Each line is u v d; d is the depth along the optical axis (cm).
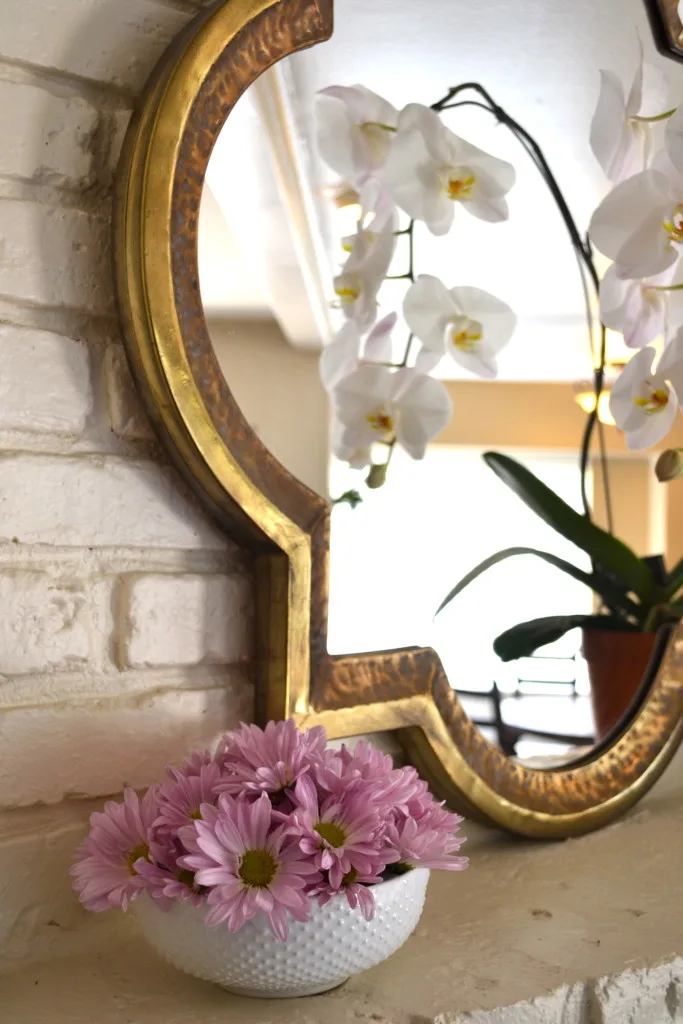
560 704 78
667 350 82
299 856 45
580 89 90
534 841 77
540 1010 50
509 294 97
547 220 98
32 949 55
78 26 56
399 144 84
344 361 81
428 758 70
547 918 61
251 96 64
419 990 50
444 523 79
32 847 55
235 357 63
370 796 48
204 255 59
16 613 54
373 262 87
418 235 91
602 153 86
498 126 90
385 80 79
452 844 51
